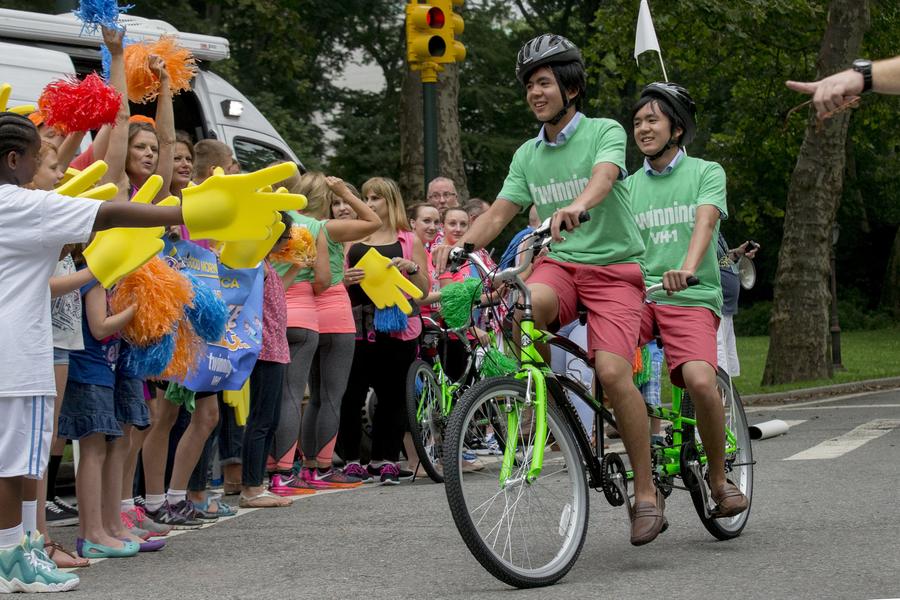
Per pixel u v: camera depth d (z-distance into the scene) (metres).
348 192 12.27
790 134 38.16
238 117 15.11
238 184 6.32
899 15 33.94
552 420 7.44
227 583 7.50
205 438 9.76
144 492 10.65
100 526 8.46
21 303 7.02
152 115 14.60
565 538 7.39
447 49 16.31
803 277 26.94
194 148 10.48
